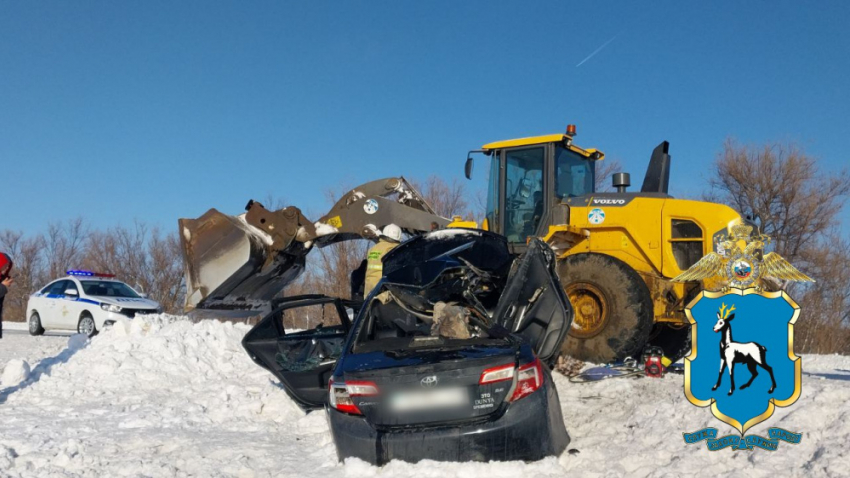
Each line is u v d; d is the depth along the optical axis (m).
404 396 4.97
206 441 6.13
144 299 17.34
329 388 5.36
